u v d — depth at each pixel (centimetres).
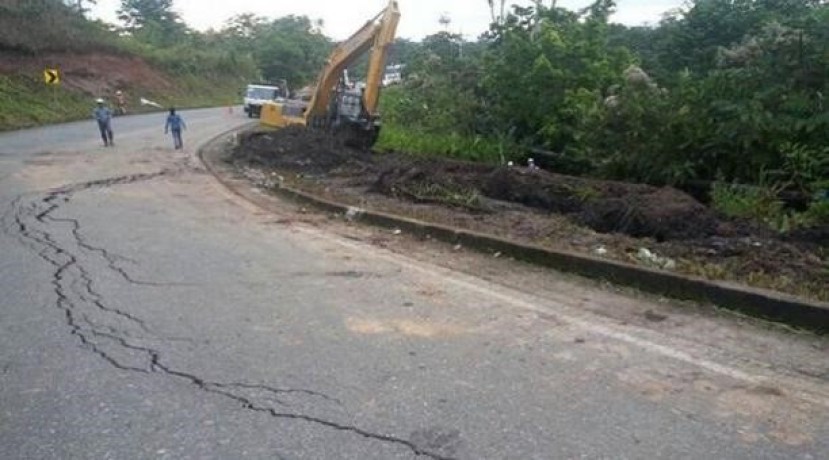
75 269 677
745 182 1128
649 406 378
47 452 334
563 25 1984
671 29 2431
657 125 1245
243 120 3516
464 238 795
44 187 1263
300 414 371
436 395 393
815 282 590
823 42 1166
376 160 1609
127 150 1984
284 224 942
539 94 1717
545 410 374
